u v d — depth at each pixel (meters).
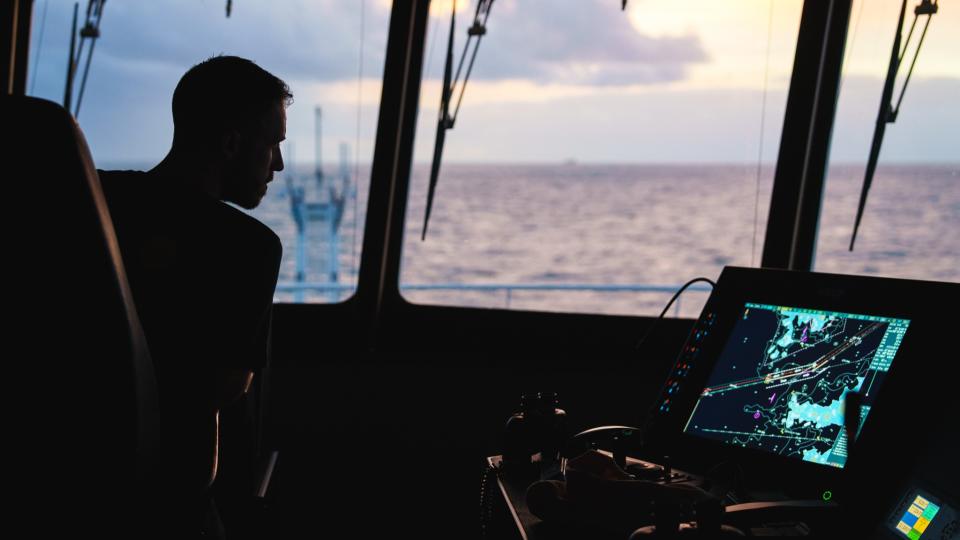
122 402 1.22
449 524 2.93
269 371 2.74
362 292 3.10
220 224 1.56
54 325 1.18
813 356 1.38
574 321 2.99
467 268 28.25
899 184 2.68
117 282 1.20
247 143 1.68
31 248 1.16
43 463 1.22
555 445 1.58
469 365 2.96
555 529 1.26
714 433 1.43
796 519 1.18
